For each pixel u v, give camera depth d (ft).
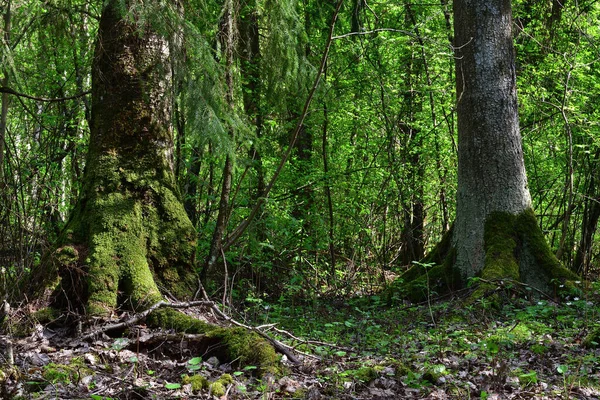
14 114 32.86
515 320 21.80
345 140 40.96
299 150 39.19
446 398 13.71
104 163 20.13
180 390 13.42
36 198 25.67
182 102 21.13
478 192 28.04
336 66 36.63
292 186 36.73
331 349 17.79
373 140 41.42
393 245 45.70
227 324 19.01
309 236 35.53
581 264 41.93
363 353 17.52
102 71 20.57
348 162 42.32
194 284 20.70
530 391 14.20
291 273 31.12
